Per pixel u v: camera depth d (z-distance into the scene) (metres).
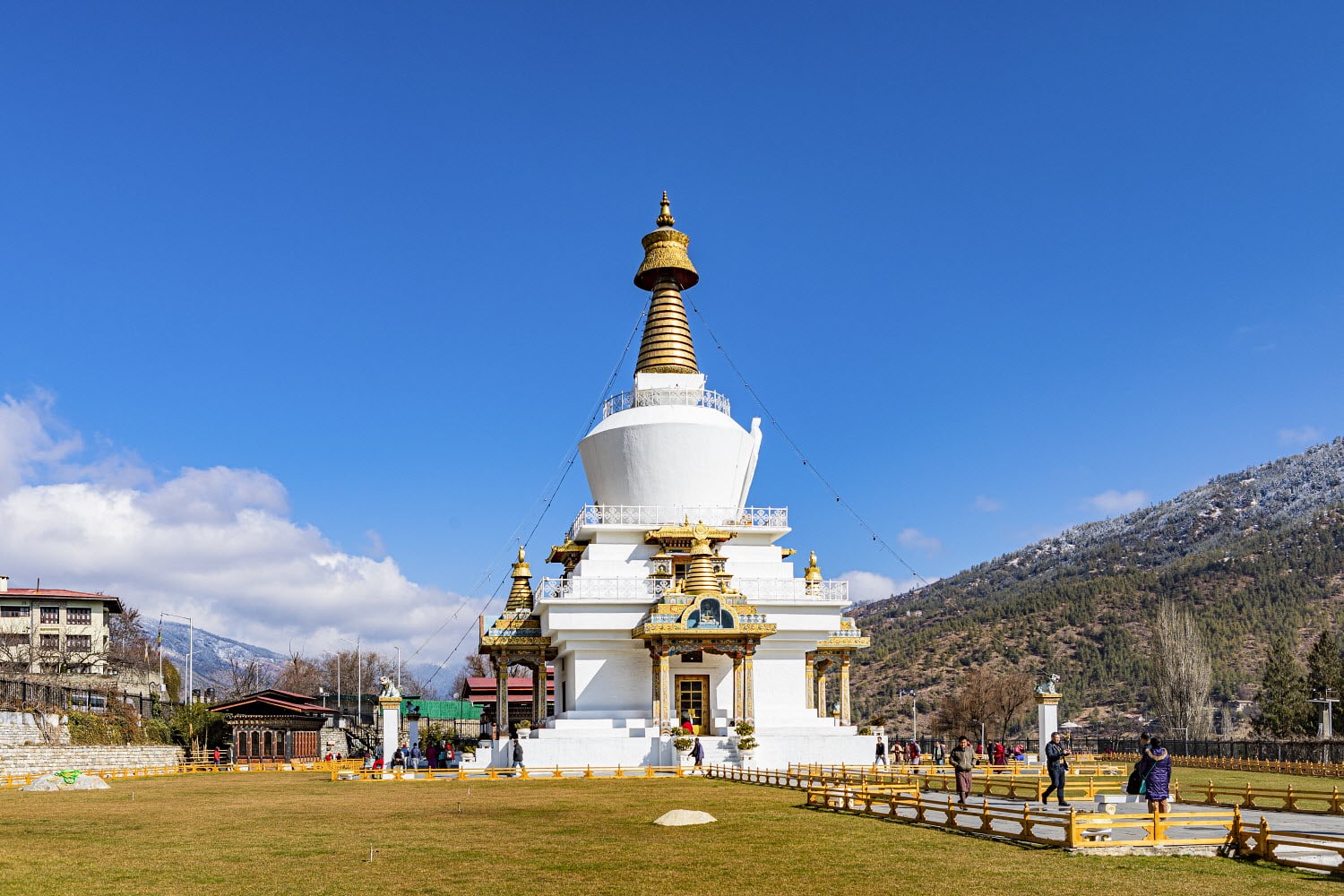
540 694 70.69
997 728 128.38
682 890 21.72
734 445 70.62
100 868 24.91
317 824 33.62
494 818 35.09
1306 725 116.75
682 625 61.38
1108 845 25.83
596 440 70.88
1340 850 22.84
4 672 86.56
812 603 66.19
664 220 76.50
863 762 60.84
